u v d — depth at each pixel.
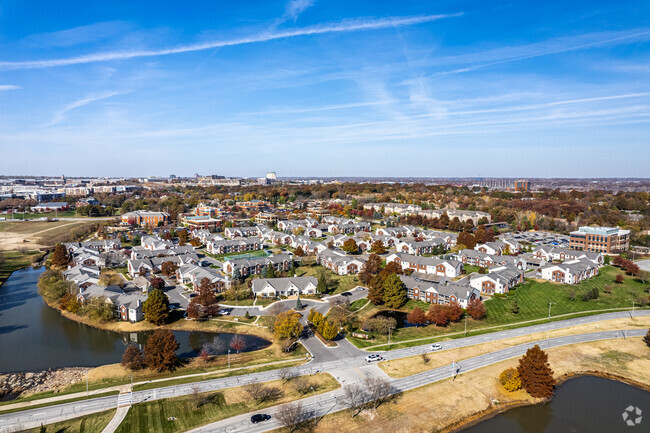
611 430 78.88
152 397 86.69
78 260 191.25
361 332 122.38
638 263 198.50
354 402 83.75
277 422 78.56
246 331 123.88
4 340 119.31
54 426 76.75
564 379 97.56
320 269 191.00
